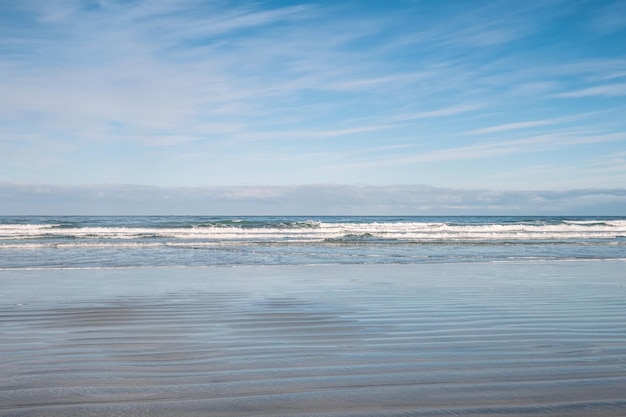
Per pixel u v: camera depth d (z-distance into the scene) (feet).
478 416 10.50
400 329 19.94
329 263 51.42
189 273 41.83
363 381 12.87
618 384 12.64
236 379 13.05
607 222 145.48
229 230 104.88
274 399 11.48
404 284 35.06
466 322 21.36
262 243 80.12
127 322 21.45
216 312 23.98
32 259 53.36
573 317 22.54
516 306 25.71
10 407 10.94
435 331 19.52
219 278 38.42
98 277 38.73
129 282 35.86
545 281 36.99
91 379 13.05
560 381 12.90
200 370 13.94
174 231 101.86
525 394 11.86
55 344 17.28
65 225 136.56
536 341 17.71
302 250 68.03
